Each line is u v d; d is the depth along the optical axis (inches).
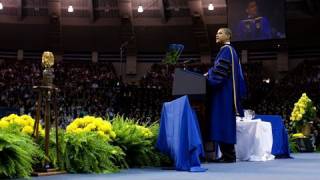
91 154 129.4
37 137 126.8
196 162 135.9
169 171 134.6
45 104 127.8
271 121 240.8
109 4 961.5
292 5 917.2
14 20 954.7
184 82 167.9
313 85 862.5
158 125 170.4
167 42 1015.0
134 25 987.3
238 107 180.9
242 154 200.2
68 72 925.2
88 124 146.9
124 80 1021.8
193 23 962.7
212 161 183.8
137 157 152.2
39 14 957.8
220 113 178.4
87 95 808.9
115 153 136.7
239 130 201.0
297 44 983.0
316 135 502.6
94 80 907.4
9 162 109.3
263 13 744.3
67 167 128.3
